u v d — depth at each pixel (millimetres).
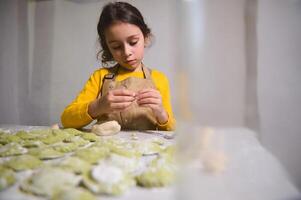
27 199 267
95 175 299
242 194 256
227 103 265
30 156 382
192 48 247
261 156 290
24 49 1418
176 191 258
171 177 307
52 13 1382
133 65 834
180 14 245
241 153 278
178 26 247
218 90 258
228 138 266
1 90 1443
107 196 278
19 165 347
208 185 249
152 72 931
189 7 243
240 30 270
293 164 295
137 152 415
